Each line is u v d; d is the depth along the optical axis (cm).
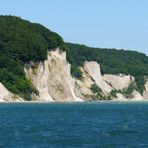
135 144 9100
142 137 10125
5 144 9025
